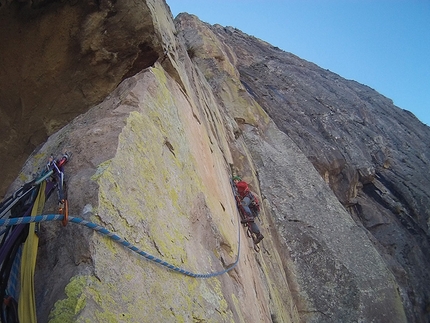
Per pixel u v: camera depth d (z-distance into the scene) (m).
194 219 3.98
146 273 2.51
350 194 17.17
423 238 16.81
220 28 27.89
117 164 2.77
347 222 12.52
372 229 16.31
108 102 4.01
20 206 2.44
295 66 25.08
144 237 2.68
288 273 10.68
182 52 8.77
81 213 2.32
